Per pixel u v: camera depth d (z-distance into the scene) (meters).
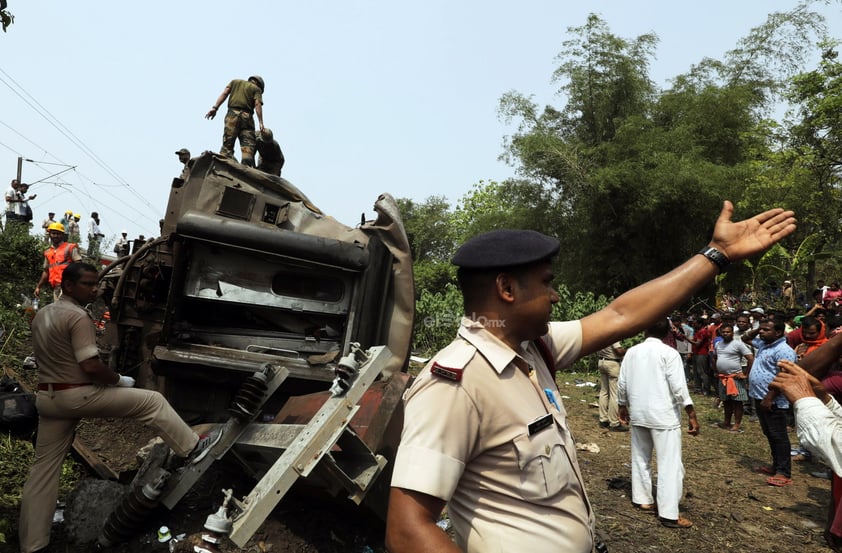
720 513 5.54
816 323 8.23
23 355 7.44
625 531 4.92
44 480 3.57
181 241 4.88
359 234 5.23
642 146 22.22
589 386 12.12
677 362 5.26
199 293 4.93
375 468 3.32
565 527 1.50
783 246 22.42
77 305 3.69
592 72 24.77
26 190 14.46
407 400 1.54
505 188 25.20
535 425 1.50
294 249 4.82
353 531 3.96
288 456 3.07
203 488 4.25
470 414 1.46
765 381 6.66
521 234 1.63
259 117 7.61
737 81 24.97
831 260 25.75
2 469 4.48
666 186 20.67
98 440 5.28
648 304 1.93
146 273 5.29
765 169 21.64
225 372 4.96
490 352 1.53
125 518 3.51
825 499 6.07
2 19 3.95
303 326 5.16
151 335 5.31
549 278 1.63
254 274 5.01
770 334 6.70
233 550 3.62
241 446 3.75
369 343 5.05
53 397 3.53
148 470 3.66
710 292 21.61
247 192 5.08
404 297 5.26
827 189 21.45
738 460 7.43
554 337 1.89
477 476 1.51
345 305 5.09
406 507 1.38
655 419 5.21
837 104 19.94
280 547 3.71
